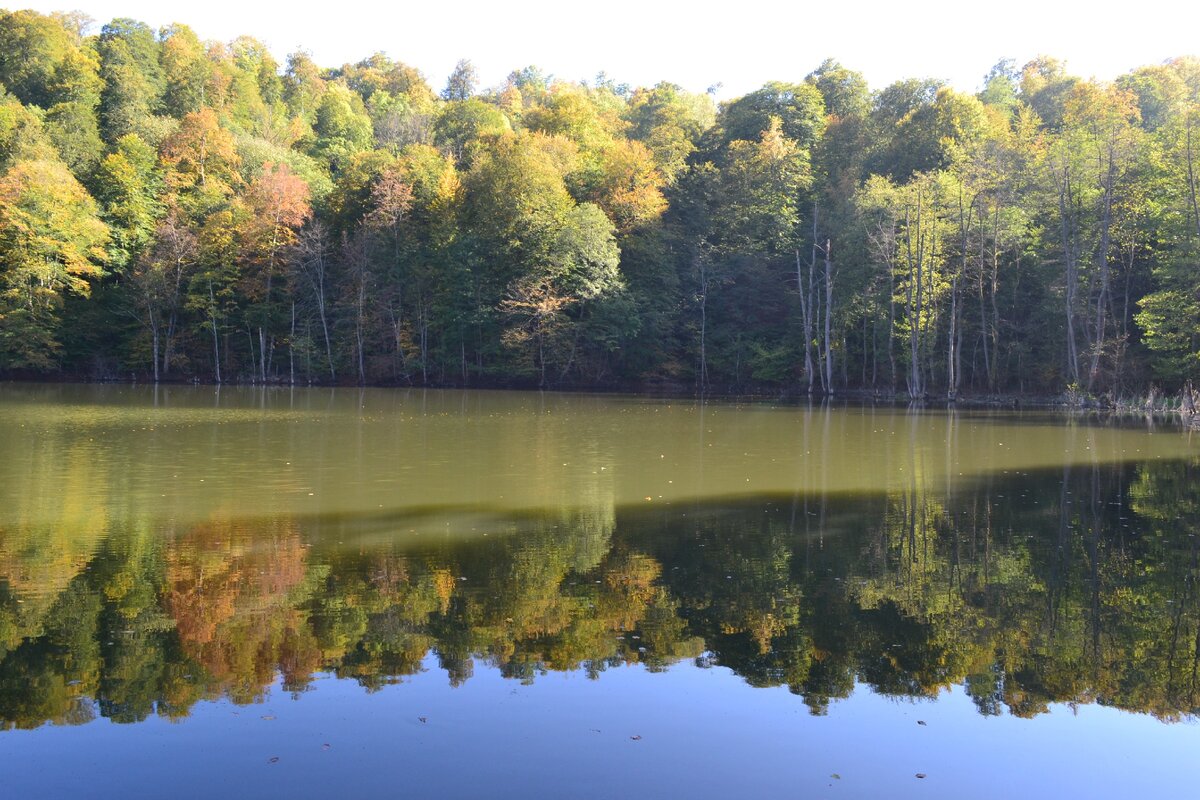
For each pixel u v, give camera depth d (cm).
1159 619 1017
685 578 1153
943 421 3588
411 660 865
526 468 2081
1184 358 4062
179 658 858
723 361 6256
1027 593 1110
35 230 5747
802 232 6456
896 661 888
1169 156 4328
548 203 6125
